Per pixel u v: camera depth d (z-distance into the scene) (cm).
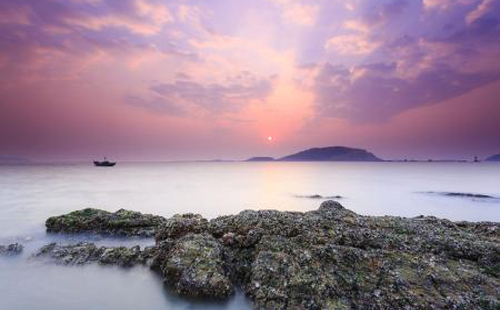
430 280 1862
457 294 1755
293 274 1936
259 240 2433
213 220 2923
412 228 2639
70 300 2045
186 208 6091
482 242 2366
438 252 2239
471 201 7412
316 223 2552
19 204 6191
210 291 1984
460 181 13175
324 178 15212
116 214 4000
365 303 1752
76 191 8562
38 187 9556
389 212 6097
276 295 1842
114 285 2247
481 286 1819
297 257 2081
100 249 2802
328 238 2317
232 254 2384
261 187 10388
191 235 2491
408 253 2184
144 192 8538
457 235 2583
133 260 2623
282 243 2256
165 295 2106
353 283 1864
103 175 16275
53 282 2300
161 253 2511
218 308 1945
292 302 1791
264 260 2092
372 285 1850
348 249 2111
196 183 11738
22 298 2073
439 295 1752
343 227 2483
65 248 2886
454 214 5888
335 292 1812
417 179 14412
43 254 2809
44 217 4856
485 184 11606
